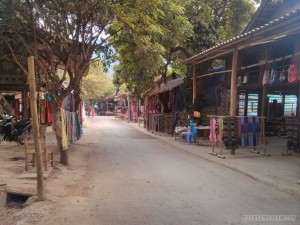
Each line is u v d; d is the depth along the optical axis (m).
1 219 6.05
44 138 9.09
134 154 13.66
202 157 12.74
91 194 7.43
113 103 64.94
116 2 10.21
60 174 9.21
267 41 11.62
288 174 9.20
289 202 6.86
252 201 6.92
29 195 7.18
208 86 19.17
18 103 23.23
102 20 10.29
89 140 18.67
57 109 10.41
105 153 13.91
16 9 9.82
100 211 6.27
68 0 9.21
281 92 20.16
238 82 16.16
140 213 6.16
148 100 27.97
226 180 8.86
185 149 14.77
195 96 18.34
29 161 10.43
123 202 6.83
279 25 9.75
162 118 23.03
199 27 20.25
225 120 12.56
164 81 23.86
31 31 10.66
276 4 16.56
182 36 15.55
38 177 6.81
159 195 7.36
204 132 17.27
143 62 13.47
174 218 5.89
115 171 10.05
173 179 8.95
